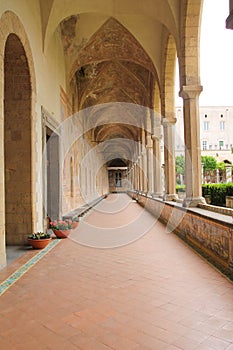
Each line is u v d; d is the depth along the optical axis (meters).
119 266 5.61
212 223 6.06
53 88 10.42
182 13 8.70
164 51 11.88
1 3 5.60
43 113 8.84
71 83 15.09
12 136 7.55
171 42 11.33
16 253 6.71
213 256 6.06
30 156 7.54
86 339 2.94
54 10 9.02
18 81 7.51
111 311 3.59
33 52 7.87
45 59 9.21
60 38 11.88
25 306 3.78
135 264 5.74
